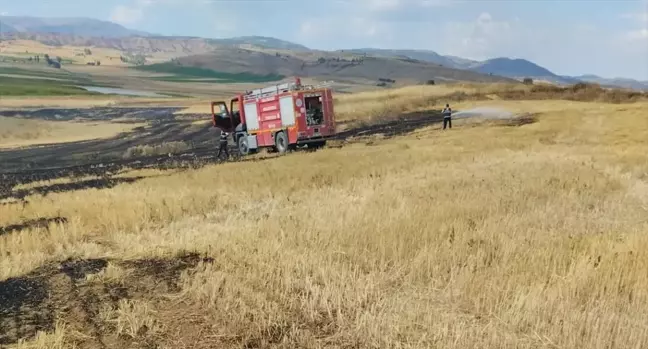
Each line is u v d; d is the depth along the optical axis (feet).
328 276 24.06
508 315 19.86
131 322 20.43
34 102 318.45
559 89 240.73
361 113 181.68
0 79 603.26
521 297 20.62
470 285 22.67
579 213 37.96
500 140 93.09
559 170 56.90
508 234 30.86
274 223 34.37
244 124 107.96
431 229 31.14
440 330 18.71
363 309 20.97
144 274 26.03
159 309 21.84
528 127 118.52
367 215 35.19
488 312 20.53
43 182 76.18
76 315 21.54
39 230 36.11
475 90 242.58
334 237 30.07
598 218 36.68
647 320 19.42
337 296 21.57
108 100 369.50
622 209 39.47
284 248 28.45
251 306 21.48
